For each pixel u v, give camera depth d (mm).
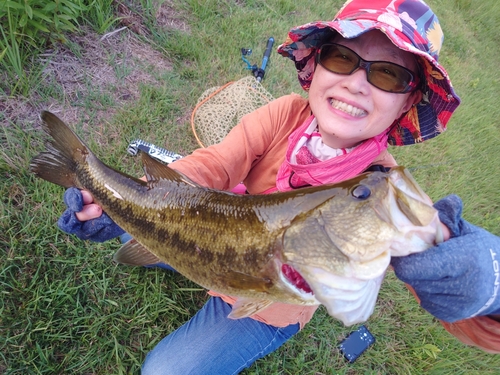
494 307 365
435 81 494
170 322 728
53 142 541
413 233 366
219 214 459
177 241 482
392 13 487
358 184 400
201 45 1170
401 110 534
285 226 421
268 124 612
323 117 522
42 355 624
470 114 1563
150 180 511
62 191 767
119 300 718
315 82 529
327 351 772
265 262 431
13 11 823
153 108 975
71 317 674
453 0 2623
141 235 511
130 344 694
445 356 809
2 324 631
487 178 1315
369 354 792
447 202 385
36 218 728
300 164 548
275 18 1408
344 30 452
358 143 542
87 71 948
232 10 1325
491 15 2721
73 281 702
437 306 375
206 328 661
